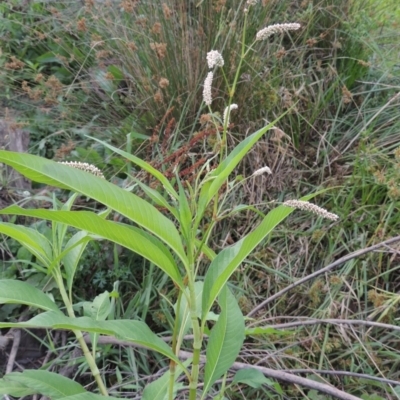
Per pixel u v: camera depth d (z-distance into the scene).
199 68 2.99
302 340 2.16
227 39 2.95
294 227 2.64
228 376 2.02
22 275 2.39
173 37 3.07
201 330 1.20
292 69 3.21
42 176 1.01
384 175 2.60
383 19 3.60
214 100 2.94
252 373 1.39
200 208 1.15
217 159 2.66
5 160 0.97
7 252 2.48
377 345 2.15
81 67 3.21
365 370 2.08
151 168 1.16
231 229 2.62
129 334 1.13
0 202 2.69
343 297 2.30
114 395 2.00
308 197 1.20
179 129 2.92
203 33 2.99
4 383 1.38
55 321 1.12
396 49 3.44
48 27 3.62
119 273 2.40
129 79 3.23
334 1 3.35
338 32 3.32
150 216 1.05
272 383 1.55
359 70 3.24
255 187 2.79
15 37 3.69
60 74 3.53
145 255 1.10
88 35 3.46
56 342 2.26
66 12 3.71
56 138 3.15
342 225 2.53
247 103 2.97
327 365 2.12
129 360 2.12
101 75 3.29
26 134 3.06
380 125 3.01
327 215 1.13
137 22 3.07
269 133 2.94
